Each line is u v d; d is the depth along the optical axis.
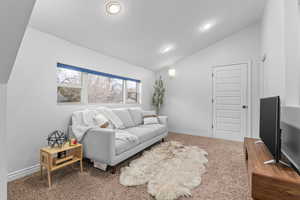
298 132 1.10
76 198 1.47
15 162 1.82
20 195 1.50
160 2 2.12
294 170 1.10
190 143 3.39
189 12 2.50
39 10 1.74
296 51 1.53
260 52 3.31
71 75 2.57
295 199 0.93
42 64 2.08
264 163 1.24
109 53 3.11
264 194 1.02
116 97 3.55
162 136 3.35
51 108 2.19
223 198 1.49
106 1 1.85
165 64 4.55
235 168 2.15
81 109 2.65
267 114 1.52
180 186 1.65
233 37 3.69
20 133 1.86
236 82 3.67
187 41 3.52
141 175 1.89
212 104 4.00
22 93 1.88
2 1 0.81
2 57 1.01
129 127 3.12
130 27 2.44
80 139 2.13
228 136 3.76
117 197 1.50
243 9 2.80
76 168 2.10
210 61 4.01
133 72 4.01
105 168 1.98
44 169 2.04
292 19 1.55
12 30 0.93
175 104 4.62
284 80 1.58
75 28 2.16
